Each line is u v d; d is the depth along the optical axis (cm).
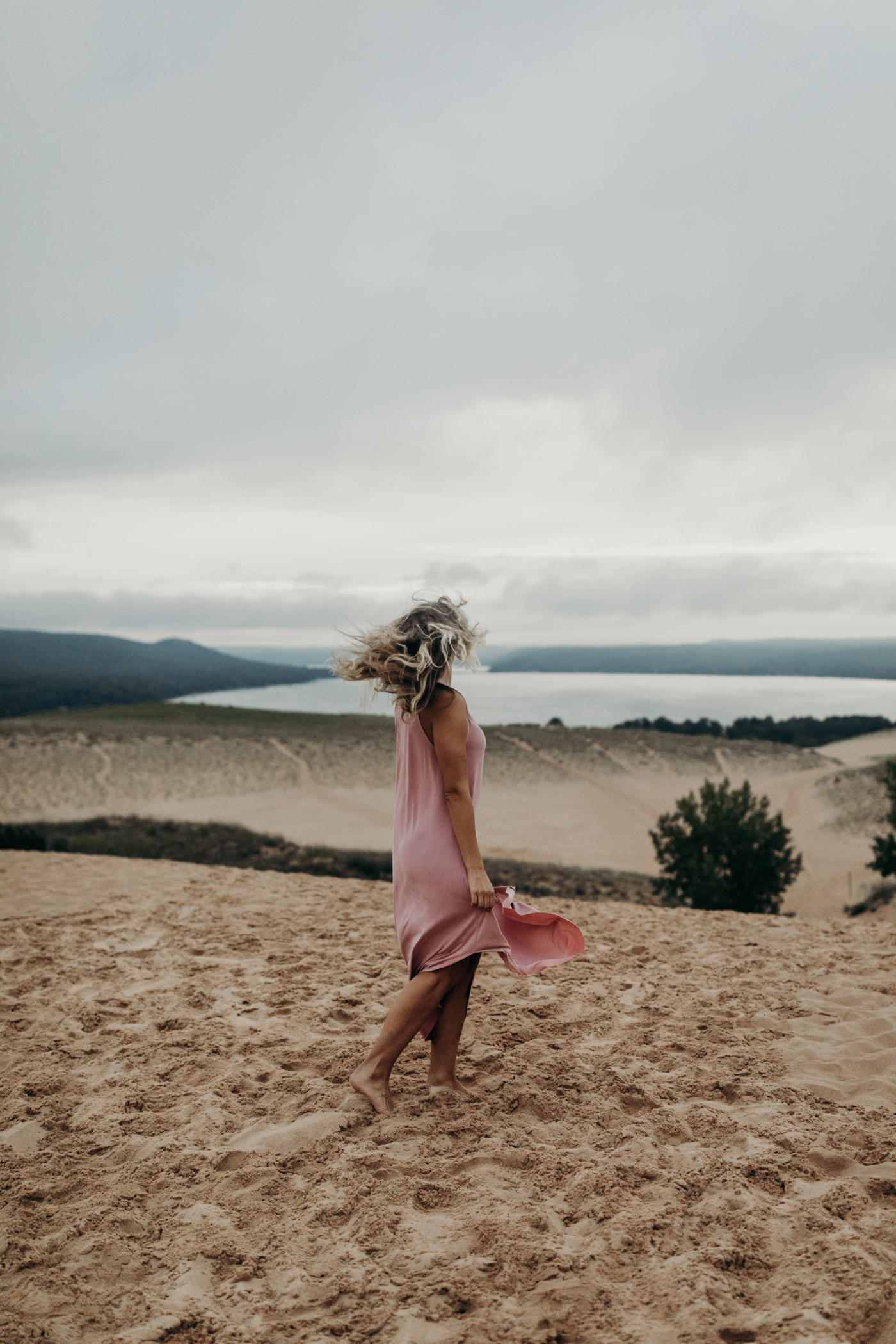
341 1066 360
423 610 321
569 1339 192
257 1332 197
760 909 3072
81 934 623
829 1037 402
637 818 6306
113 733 8962
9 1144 303
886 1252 218
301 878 875
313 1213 247
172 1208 256
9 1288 216
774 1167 268
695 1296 202
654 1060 374
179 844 3772
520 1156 279
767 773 8506
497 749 8525
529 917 322
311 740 8988
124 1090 349
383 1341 192
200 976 514
